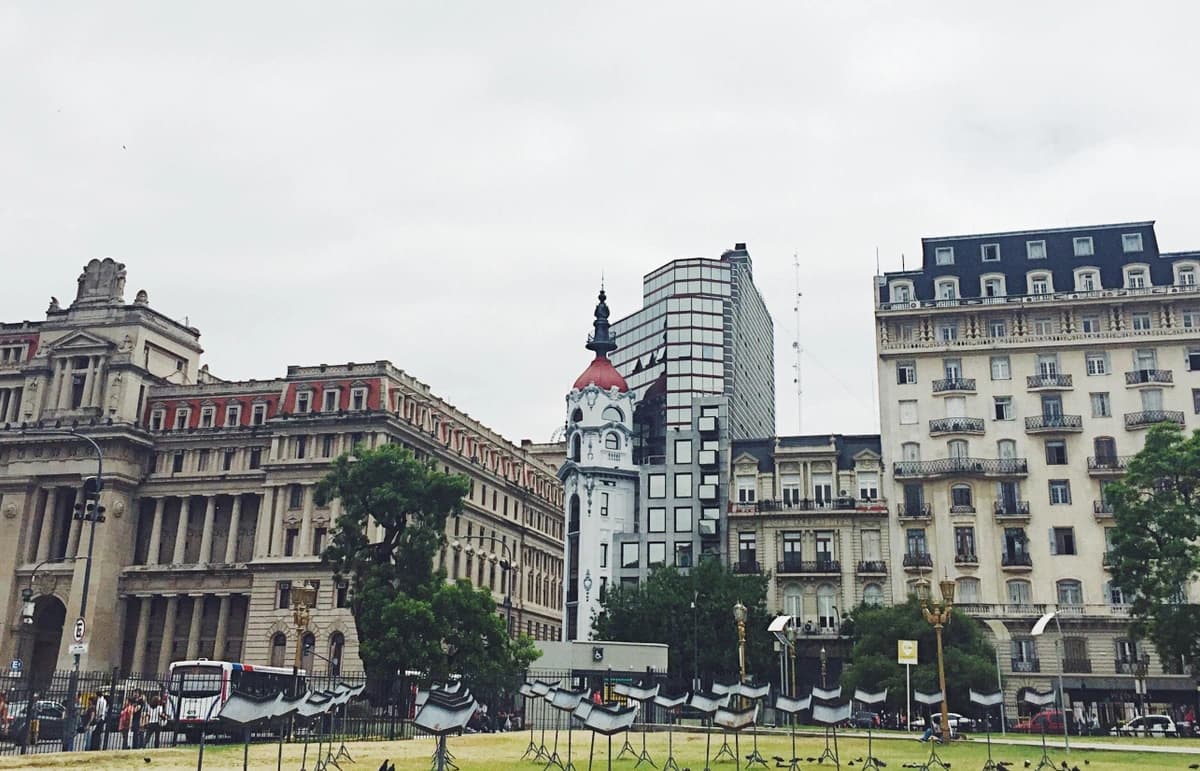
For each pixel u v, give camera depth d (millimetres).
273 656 103125
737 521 101562
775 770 32500
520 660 76875
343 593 102500
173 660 111312
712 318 150500
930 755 38906
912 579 94938
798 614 97375
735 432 139875
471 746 43438
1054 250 103500
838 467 101062
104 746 43062
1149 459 70500
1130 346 97062
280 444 109250
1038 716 75062
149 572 112750
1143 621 70500
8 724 42656
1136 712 85625
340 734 50500
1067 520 93875
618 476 112875
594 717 27109
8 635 111188
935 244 106812
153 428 118688
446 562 112500
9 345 124250
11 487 116188
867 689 76125
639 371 158000
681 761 35125
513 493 132750
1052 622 90125
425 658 71188
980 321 101125
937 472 96750
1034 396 97875
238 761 34000
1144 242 101750
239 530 113688
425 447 112438
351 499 80750
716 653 88750
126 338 119938
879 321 103312
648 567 107812
